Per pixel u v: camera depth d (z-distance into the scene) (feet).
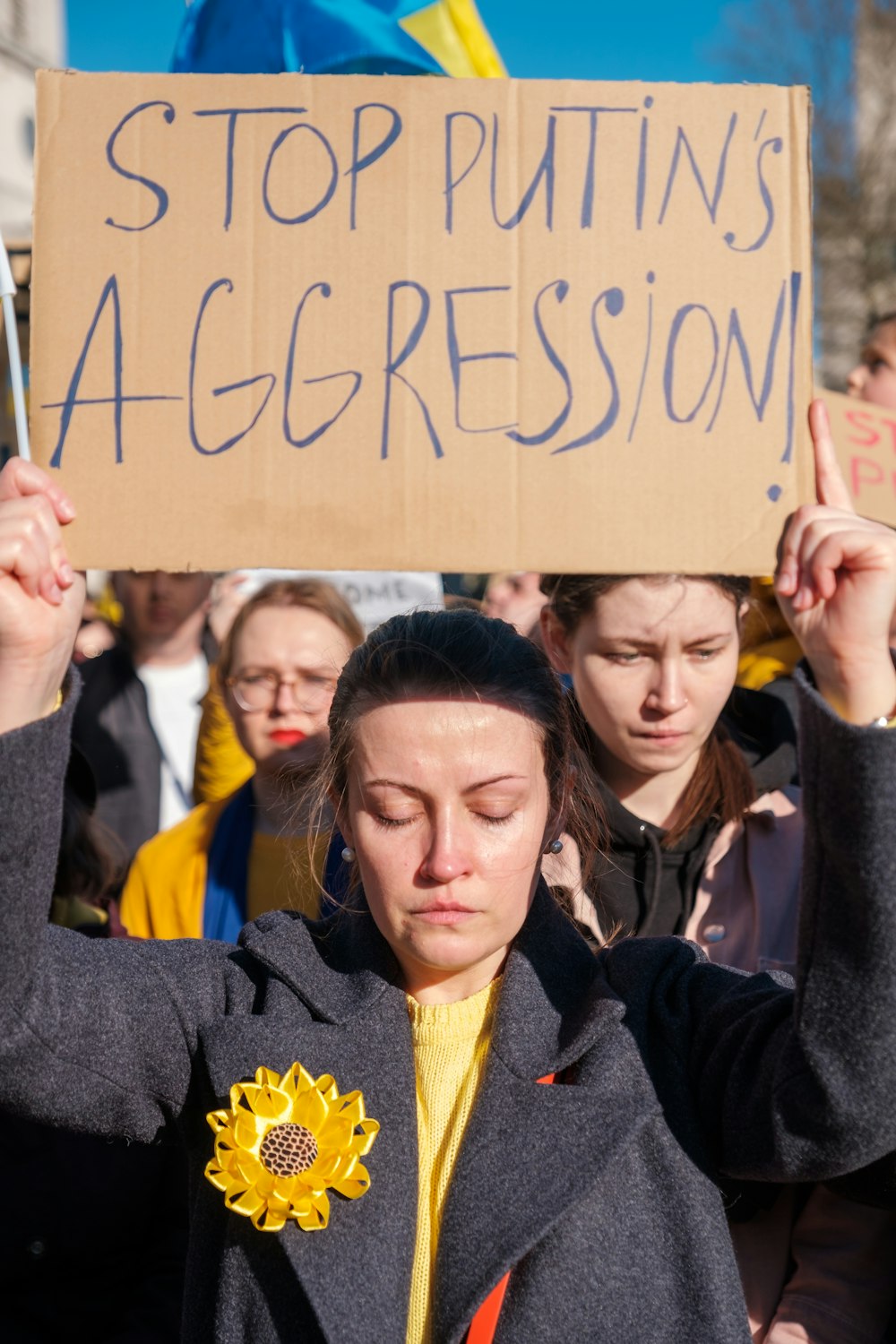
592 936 12.60
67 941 9.41
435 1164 8.96
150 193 8.37
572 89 8.36
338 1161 8.48
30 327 8.38
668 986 9.43
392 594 27.30
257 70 13.07
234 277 8.30
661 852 13.58
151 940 10.07
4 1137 11.72
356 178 8.33
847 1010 7.64
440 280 8.26
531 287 8.25
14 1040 8.52
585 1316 8.19
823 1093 7.70
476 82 8.36
